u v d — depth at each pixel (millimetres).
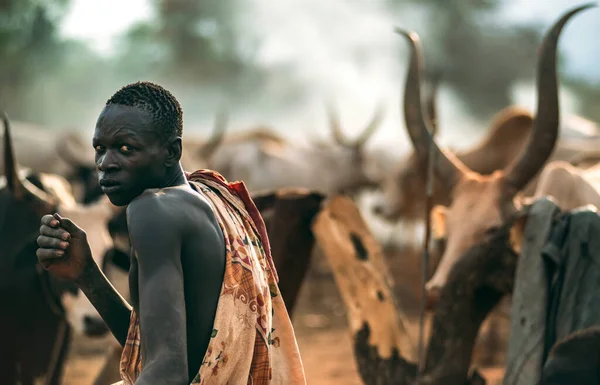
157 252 2744
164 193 2859
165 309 2689
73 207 6781
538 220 5383
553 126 5605
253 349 2965
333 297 15227
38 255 3119
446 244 5734
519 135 9328
